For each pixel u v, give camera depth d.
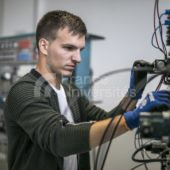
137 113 0.78
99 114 1.34
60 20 1.09
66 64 1.12
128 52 2.78
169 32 1.00
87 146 0.82
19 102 1.00
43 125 0.91
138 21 2.71
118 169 1.81
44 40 1.13
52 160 1.08
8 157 1.17
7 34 4.25
